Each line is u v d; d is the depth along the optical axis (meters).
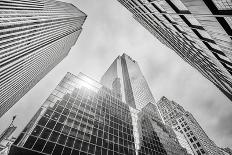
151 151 46.41
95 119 41.53
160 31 35.69
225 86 29.61
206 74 37.75
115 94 59.94
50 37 108.56
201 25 14.46
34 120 32.50
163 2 16.92
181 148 59.84
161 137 56.88
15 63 79.38
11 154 24.61
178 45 33.12
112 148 37.47
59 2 135.25
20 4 74.31
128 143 42.62
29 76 111.62
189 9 13.41
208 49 18.34
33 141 27.12
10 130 86.19
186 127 101.25
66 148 29.80
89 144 33.97
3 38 63.44
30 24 80.50
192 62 38.38
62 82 45.75
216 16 11.39
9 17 65.50
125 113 54.44
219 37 13.94
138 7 30.14
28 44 84.38
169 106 124.94
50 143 28.62
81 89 48.16
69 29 138.88
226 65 18.86
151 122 60.97
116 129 44.03
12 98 108.50
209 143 101.44
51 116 33.75
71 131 33.59
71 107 39.56
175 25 20.95
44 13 94.25
